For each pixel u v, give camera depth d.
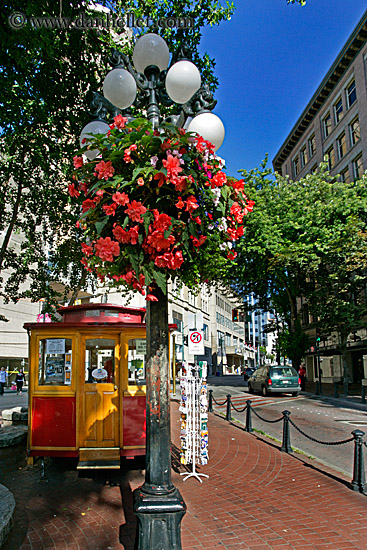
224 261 3.77
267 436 9.90
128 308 7.49
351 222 20.52
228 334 68.56
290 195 23.14
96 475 6.43
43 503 5.21
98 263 3.42
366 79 28.06
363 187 22.09
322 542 4.20
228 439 9.42
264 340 127.06
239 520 4.77
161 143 3.14
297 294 26.77
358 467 5.89
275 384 19.78
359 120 28.62
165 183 3.08
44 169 10.88
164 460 3.34
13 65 6.69
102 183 3.21
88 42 9.35
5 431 7.14
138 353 7.04
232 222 3.68
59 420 6.65
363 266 20.14
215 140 4.31
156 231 2.95
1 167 11.05
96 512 4.93
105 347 7.01
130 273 3.11
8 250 13.09
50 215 12.39
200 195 3.30
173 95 4.57
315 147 36.56
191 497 5.55
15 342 30.91
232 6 9.95
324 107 34.69
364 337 26.98
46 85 9.26
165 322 3.52
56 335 6.88
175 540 3.15
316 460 7.60
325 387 28.75
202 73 10.54
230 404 12.40
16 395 24.41
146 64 4.75
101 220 3.25
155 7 9.73
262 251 22.22
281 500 5.43
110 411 6.82
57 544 4.10
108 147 3.33
